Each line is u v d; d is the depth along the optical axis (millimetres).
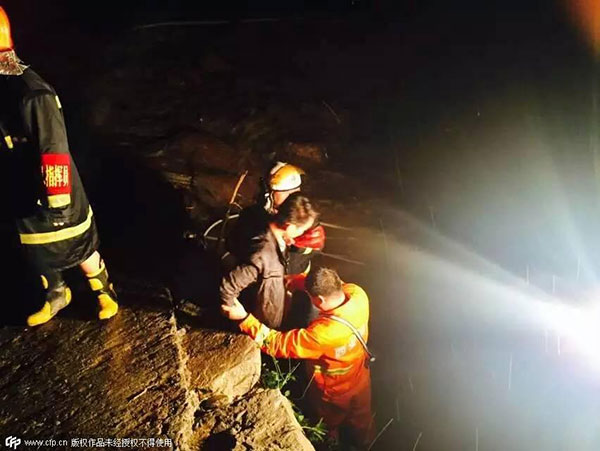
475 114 8305
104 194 6145
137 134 7219
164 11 9656
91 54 8508
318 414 4773
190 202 6395
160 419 3691
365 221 6840
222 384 4098
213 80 8320
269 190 4422
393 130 7973
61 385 3936
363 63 8992
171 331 4332
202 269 5152
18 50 8367
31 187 3688
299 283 4887
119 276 4965
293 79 8523
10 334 4324
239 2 9961
